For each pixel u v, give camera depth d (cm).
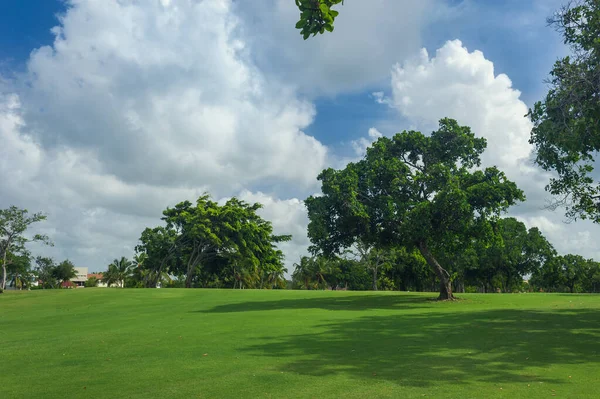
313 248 3447
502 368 986
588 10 1566
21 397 831
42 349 1388
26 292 4844
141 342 1448
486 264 7388
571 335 1438
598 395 772
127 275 10075
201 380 921
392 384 859
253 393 816
